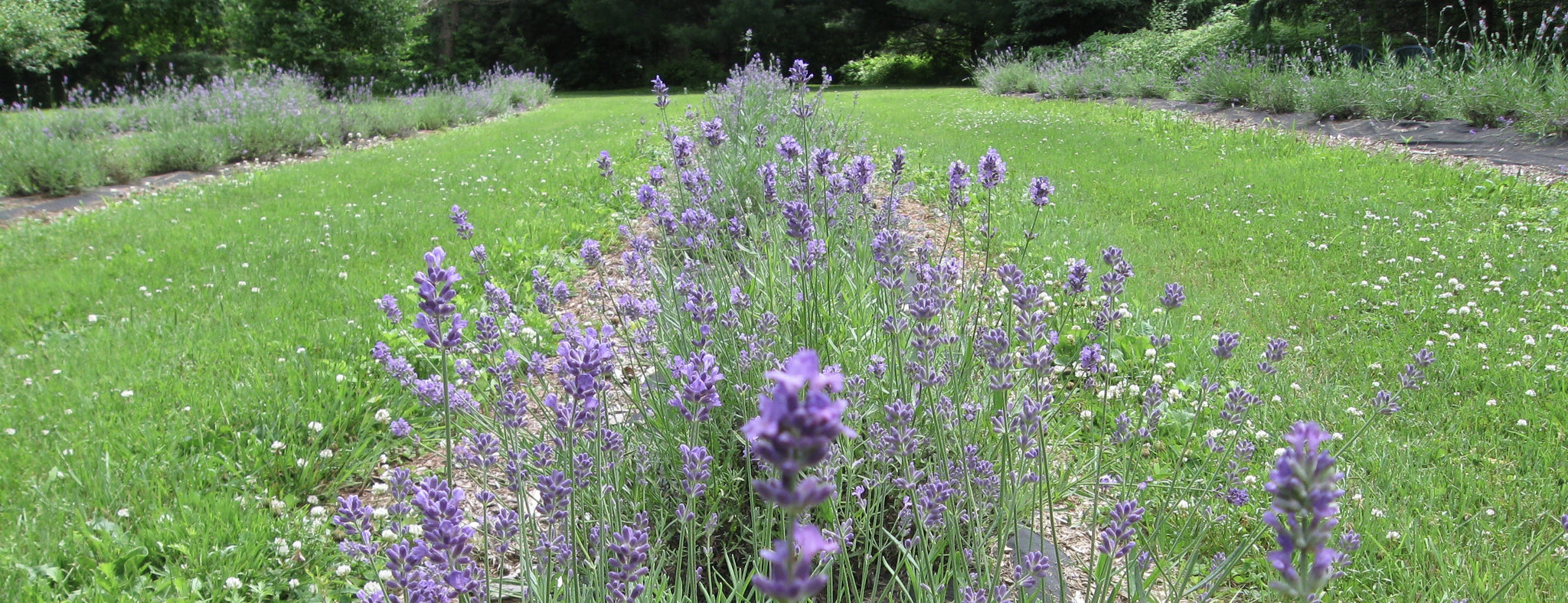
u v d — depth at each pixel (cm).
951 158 944
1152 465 308
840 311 341
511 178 933
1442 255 540
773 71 1184
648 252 393
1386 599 238
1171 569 255
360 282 545
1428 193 719
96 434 347
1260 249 581
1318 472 104
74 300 536
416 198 832
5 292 554
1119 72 1938
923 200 739
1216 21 2491
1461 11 1938
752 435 77
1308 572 106
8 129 1174
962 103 1984
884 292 329
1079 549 271
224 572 261
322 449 345
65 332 486
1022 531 274
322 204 820
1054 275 516
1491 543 262
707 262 439
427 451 357
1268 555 109
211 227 725
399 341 433
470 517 253
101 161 1139
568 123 1669
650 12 3772
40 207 979
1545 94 969
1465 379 370
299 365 405
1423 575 246
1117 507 198
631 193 760
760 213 550
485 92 2181
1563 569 244
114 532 279
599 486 199
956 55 3666
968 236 604
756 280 354
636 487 264
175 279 573
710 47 3878
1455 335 407
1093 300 467
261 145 1347
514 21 3981
